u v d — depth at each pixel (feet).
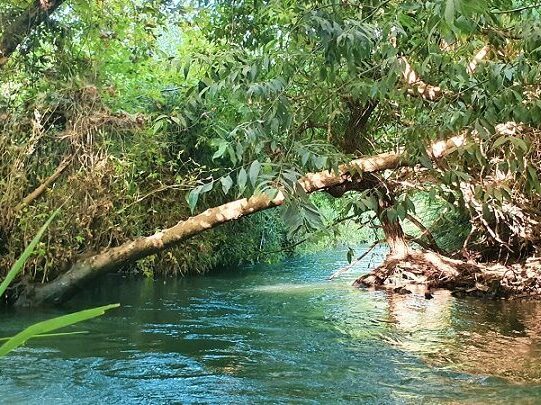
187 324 22.75
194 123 28.27
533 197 30.55
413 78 20.08
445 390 14.87
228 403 13.83
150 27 32.24
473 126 14.23
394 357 18.12
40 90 26.78
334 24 11.54
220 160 34.06
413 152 16.44
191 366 16.97
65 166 26.09
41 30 27.58
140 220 28.48
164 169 30.96
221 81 14.17
